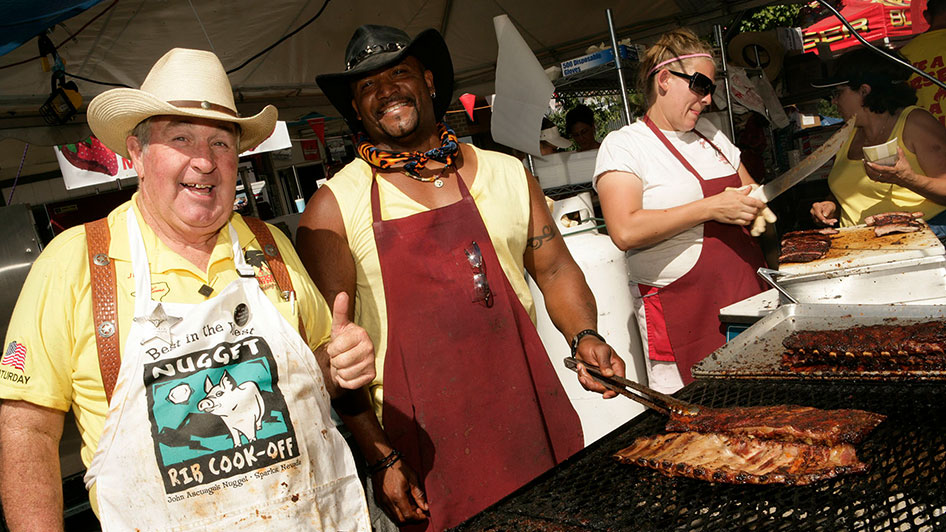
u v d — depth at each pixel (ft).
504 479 7.32
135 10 15.88
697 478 4.91
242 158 27.32
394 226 7.44
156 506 5.06
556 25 23.80
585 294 8.28
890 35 21.34
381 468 7.18
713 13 22.40
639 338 11.96
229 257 5.83
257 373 5.39
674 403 6.06
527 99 12.70
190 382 5.16
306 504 5.42
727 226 9.87
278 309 5.87
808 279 7.95
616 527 4.50
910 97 10.37
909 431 4.93
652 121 10.17
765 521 4.33
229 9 17.29
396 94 7.61
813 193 18.60
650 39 24.56
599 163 10.14
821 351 6.23
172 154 5.34
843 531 4.01
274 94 23.18
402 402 7.34
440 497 7.25
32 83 16.70
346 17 20.26
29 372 5.05
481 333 7.38
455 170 7.96
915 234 8.21
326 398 5.93
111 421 5.03
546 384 7.71
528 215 8.14
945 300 7.14
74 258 5.32
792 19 29.78
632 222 9.51
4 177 26.12
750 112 18.76
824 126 21.81
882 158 9.59
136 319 5.16
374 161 7.73
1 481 4.91
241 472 5.19
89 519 8.73
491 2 21.75
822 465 4.68
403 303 7.37
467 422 7.31
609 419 11.60
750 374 6.64
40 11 10.58
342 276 7.50
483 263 7.49
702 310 9.81
